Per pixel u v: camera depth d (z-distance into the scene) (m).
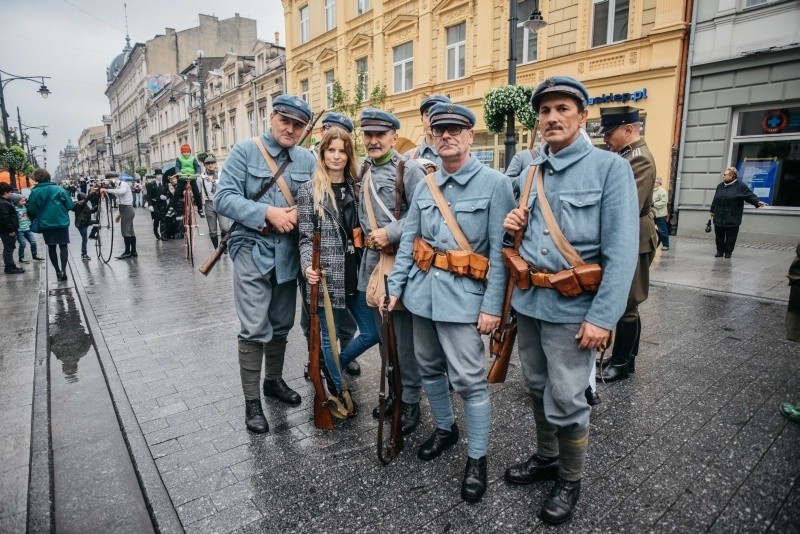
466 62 14.67
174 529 2.11
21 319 5.36
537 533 2.04
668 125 10.77
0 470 2.52
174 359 4.10
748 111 10.02
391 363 2.46
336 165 2.86
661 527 2.05
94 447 2.86
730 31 9.79
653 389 3.34
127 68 62.50
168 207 12.21
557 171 2.01
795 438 2.69
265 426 2.91
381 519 2.15
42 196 7.34
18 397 3.36
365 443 2.79
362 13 18.45
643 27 10.90
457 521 2.13
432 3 15.30
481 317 2.21
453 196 2.32
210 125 35.81
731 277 6.84
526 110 7.88
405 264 2.51
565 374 2.00
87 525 2.20
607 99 11.60
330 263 2.94
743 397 3.19
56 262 7.59
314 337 2.76
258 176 2.90
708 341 4.27
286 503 2.27
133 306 5.85
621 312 1.87
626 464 2.49
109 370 3.86
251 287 2.88
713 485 2.31
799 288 2.79
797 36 9.00
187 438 2.85
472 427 2.29
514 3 7.90
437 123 2.18
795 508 2.14
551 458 2.37
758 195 10.09
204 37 51.62
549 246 2.01
